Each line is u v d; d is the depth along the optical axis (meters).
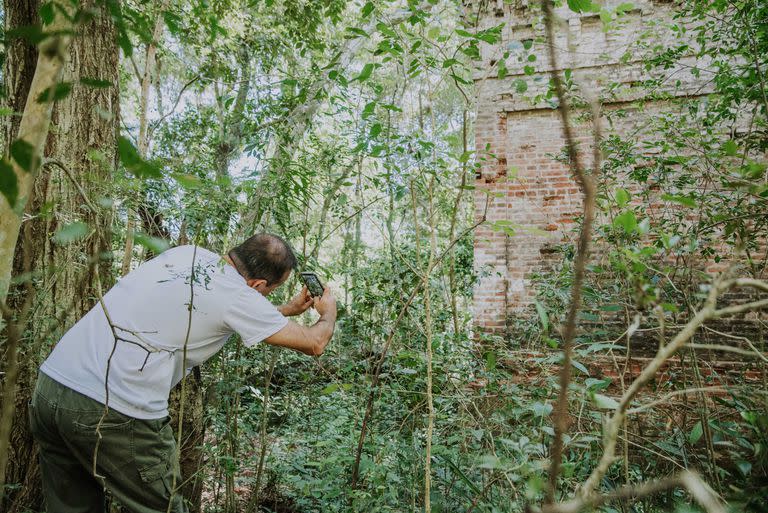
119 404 1.82
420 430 2.45
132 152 0.65
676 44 4.31
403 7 2.12
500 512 1.72
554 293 2.53
